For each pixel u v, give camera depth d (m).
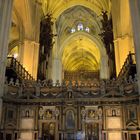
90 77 45.62
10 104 14.45
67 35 41.12
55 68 38.09
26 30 24.11
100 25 38.59
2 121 13.64
